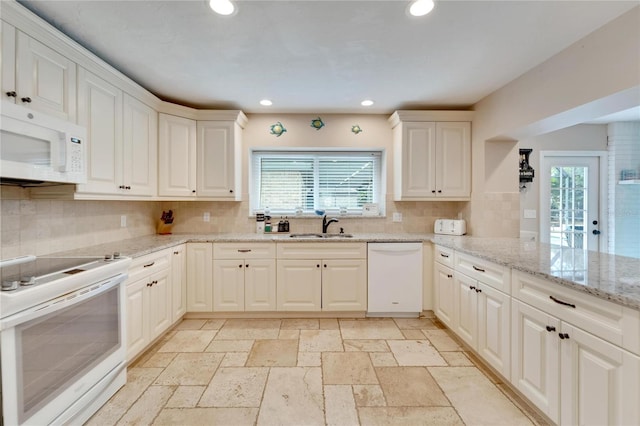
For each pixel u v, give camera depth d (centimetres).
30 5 155
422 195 318
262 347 236
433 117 315
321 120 345
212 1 153
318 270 293
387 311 296
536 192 387
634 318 106
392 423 154
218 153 309
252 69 230
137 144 248
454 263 246
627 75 160
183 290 281
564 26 174
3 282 124
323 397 175
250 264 290
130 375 196
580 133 388
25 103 151
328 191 370
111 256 180
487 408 165
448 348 234
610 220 386
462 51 203
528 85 233
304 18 167
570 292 133
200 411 163
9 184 171
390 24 173
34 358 125
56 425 133
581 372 127
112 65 222
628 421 108
